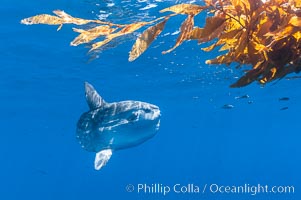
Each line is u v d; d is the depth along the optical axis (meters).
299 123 44.97
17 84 20.27
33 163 79.06
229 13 3.45
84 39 3.70
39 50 14.91
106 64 17.06
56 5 10.33
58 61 16.47
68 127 37.69
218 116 37.81
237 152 98.56
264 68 3.52
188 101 28.56
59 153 62.28
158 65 17.05
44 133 40.62
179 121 40.66
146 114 4.61
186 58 15.38
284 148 88.88
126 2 9.72
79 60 16.36
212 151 90.44
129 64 17.00
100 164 4.71
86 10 10.34
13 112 27.97
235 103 29.78
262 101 28.94
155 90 23.81
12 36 13.31
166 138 55.66
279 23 3.24
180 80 20.55
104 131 4.81
